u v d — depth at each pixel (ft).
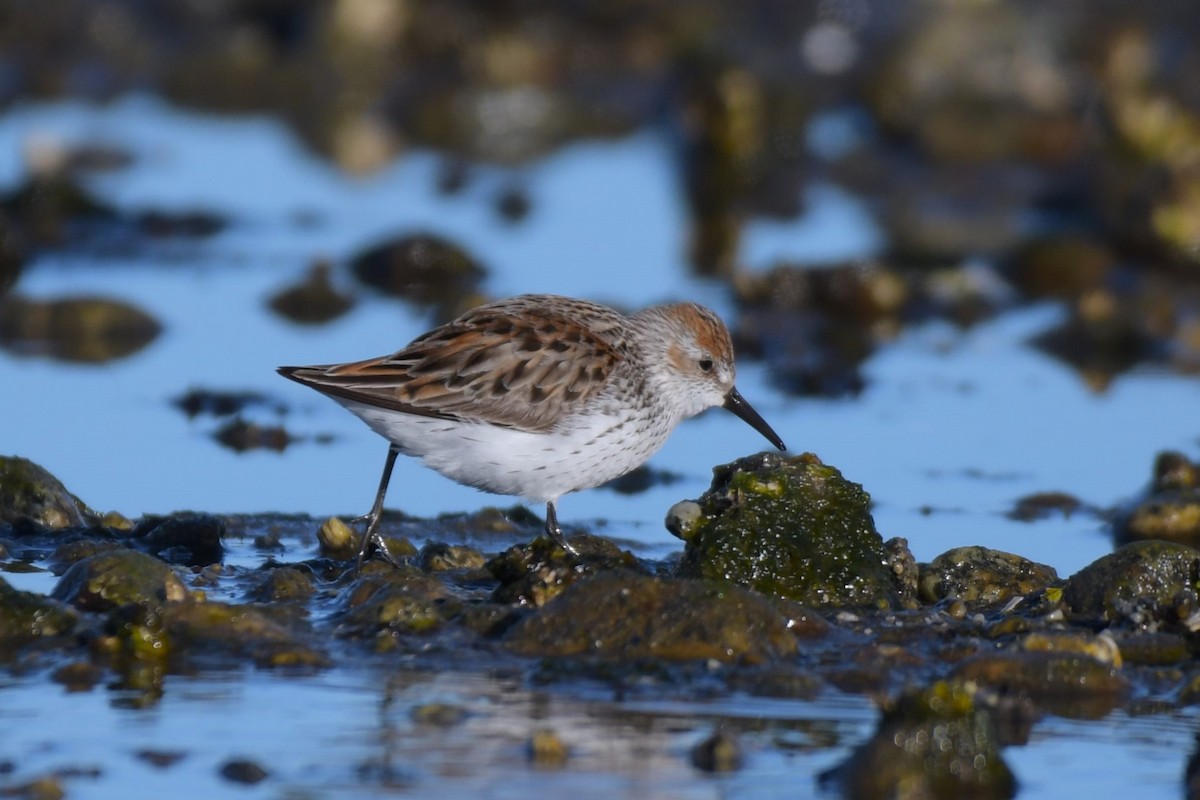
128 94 106.93
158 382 61.16
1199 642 38.47
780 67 106.32
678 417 48.03
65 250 78.48
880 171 94.79
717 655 36.27
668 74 107.14
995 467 54.54
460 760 30.68
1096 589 40.45
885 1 108.58
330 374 42.29
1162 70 100.78
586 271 76.89
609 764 30.58
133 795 28.94
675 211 87.97
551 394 43.47
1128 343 68.33
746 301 72.69
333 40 107.96
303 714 32.91
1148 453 55.88
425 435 42.93
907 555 43.01
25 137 93.56
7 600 37.11
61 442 54.39
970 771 30.01
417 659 36.37
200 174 92.48
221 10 114.01
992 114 96.53
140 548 44.68
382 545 44.09
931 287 74.69
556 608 37.58
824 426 58.95
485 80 106.01
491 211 87.35
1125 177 82.02
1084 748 32.19
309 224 84.58
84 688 34.30
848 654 37.19
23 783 29.22
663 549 46.55
